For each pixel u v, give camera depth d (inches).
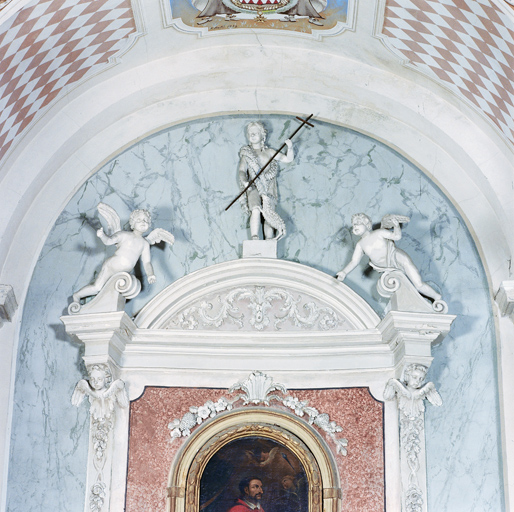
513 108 402.9
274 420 417.1
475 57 402.3
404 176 451.5
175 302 430.6
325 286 430.6
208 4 420.2
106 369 410.9
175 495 406.3
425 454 409.7
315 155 455.8
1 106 399.2
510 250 429.7
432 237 442.9
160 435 416.2
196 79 452.4
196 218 448.8
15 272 431.8
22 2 368.2
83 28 406.0
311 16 427.2
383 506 405.7
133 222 430.3
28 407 418.9
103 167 452.1
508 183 431.8
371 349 421.1
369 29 425.1
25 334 428.5
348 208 449.1
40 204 440.8
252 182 442.6
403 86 445.1
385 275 422.0
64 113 438.3
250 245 437.1
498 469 409.7
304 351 422.6
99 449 407.2
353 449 413.4
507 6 364.5
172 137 457.4
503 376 418.0
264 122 458.0
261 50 447.2
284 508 407.5
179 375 424.5
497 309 428.1
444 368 423.5
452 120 440.5
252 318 431.2
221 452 414.6
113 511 405.7
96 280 425.4
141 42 433.4
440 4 390.9
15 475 409.7
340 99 454.6
